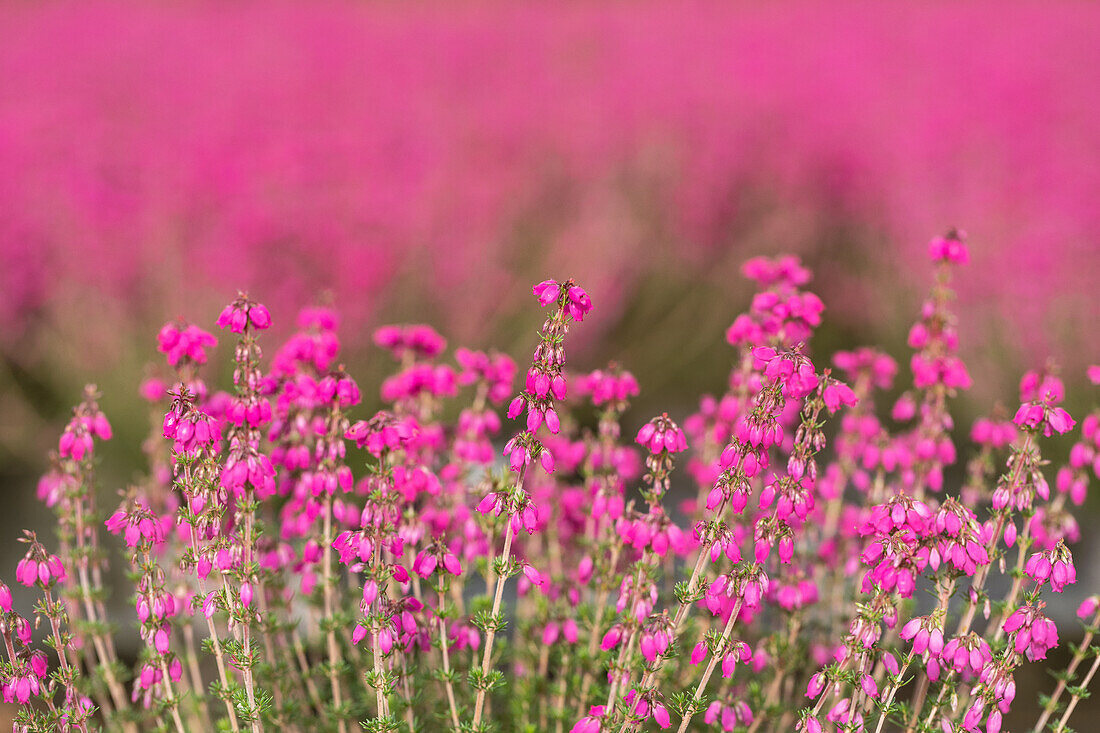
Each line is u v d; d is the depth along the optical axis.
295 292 11.48
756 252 14.97
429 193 13.29
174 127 15.20
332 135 14.58
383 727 4.37
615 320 13.78
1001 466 7.51
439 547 4.48
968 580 7.04
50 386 13.43
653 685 4.22
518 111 16.28
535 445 4.07
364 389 11.04
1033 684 7.58
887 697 4.17
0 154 13.40
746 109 16.81
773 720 5.45
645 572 4.26
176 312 11.85
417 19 23.53
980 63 19.41
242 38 21.33
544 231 14.64
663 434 4.20
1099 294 11.91
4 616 4.16
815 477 4.13
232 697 4.43
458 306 12.52
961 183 14.67
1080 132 16.19
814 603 5.95
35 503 11.29
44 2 24.00
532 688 5.56
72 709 4.43
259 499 5.35
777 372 3.93
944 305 5.93
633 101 16.66
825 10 25.11
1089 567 9.31
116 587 8.98
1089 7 24.89
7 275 12.29
